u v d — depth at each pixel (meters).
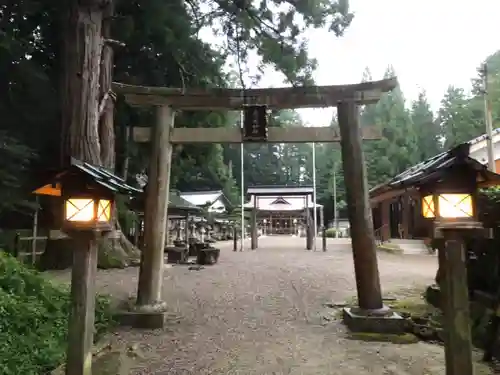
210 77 16.42
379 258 17.12
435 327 6.01
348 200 6.84
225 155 51.41
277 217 40.72
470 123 32.31
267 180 55.38
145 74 15.95
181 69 14.91
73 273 3.53
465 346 3.35
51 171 3.51
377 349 5.46
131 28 13.32
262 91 7.17
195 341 5.90
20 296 5.71
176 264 15.83
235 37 12.33
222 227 37.19
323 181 48.56
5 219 14.92
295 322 6.95
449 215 3.35
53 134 14.74
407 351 5.36
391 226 26.05
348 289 10.02
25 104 14.33
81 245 3.54
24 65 13.66
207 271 13.56
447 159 3.44
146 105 7.33
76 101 10.20
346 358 5.12
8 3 13.24
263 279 11.69
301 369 4.77
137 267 14.17
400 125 38.56
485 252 6.56
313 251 21.64
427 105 43.78
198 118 17.09
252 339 5.99
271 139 7.25
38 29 14.73
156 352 5.42
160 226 7.11
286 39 11.96
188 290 10.02
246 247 25.23
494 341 4.93
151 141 7.24
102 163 12.90
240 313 7.62
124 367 4.86
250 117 7.12
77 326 3.49
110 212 3.74
